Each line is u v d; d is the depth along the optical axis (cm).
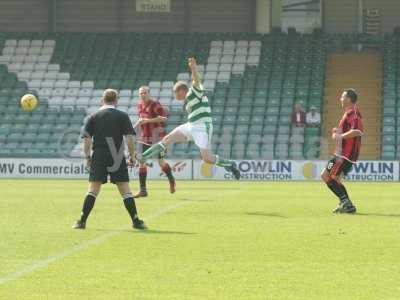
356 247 2553
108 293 1869
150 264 2239
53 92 8638
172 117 8269
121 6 9388
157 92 8588
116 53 9088
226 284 1975
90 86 8706
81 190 5172
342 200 3634
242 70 8781
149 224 3133
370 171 7006
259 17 9256
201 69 8831
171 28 9388
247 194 4862
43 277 2047
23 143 8044
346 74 8719
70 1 9388
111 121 2928
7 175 7275
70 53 9100
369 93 8512
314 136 7806
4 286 1934
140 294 1858
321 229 3005
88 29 9419
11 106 8450
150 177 7106
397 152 7731
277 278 2052
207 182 6488
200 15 9369
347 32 9150
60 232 2877
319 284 1980
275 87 8544
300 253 2433
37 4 9381
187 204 4041
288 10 9225
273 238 2747
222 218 3369
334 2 9119
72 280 2012
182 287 1938
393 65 8656
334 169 3616
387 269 2180
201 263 2259
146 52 9075
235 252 2447
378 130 8169
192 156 7562
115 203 4050
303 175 7050
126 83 8725
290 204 4084
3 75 8862
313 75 8650
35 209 3738
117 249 2489
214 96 8488
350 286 1955
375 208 3884
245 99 8419
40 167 7256
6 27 9381
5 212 3594
